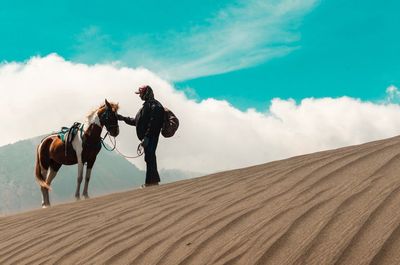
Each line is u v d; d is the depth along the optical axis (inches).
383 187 197.3
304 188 225.0
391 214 171.3
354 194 198.1
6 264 236.5
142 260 193.9
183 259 183.9
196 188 289.9
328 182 224.2
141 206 279.4
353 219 175.5
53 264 217.8
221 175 316.8
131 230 234.4
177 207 253.3
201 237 198.7
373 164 231.5
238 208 221.9
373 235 161.3
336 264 152.5
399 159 227.9
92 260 208.4
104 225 256.2
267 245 174.6
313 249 163.6
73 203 374.0
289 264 159.6
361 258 151.7
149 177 475.8
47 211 353.1
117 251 210.2
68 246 236.1
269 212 205.5
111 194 383.6
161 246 201.9
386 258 148.5
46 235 268.8
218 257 177.2
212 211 228.7
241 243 182.4
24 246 258.4
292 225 184.5
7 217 381.7
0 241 283.6
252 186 253.9
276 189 235.5
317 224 179.6
